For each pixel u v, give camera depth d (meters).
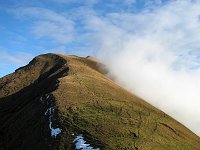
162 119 101.06
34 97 119.38
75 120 82.19
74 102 92.12
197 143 95.94
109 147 71.75
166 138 86.94
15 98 132.25
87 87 107.50
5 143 90.75
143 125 88.94
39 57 171.62
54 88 104.19
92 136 75.75
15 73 160.38
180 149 84.00
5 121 108.81
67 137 75.94
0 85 152.00
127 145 74.00
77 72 130.62
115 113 91.12
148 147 76.19
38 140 79.69
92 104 93.38
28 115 97.31
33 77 151.75
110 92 109.00
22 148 81.62
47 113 88.81
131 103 104.81
